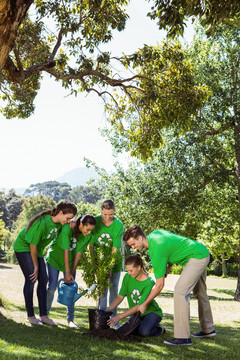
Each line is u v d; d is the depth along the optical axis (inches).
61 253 226.2
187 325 194.9
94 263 211.0
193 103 440.8
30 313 216.4
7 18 203.2
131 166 745.6
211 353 181.5
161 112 445.4
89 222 214.5
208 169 680.4
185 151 689.6
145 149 484.1
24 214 2356.1
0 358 142.2
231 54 660.1
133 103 465.4
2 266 1505.9
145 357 164.7
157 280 196.2
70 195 5674.2
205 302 217.9
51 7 409.4
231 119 671.8
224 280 1423.5
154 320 211.5
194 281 198.2
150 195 708.0
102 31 431.8
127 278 215.5
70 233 219.1
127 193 732.7
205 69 668.1
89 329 207.8
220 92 661.3
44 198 2422.5
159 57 424.8
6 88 501.7
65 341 181.5
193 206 698.2
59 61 410.9
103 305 226.5
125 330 199.5
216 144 713.0
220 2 258.7
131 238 200.4
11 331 190.9
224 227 807.1
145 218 724.7
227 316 401.4
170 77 447.5
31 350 158.4
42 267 219.1
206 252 201.0
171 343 193.3
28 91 514.6
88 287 213.0
